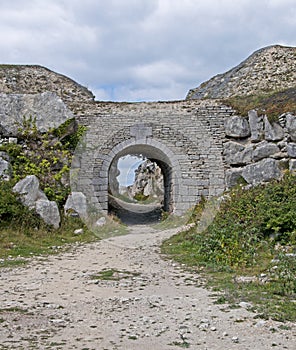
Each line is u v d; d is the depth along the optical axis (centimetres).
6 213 999
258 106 1395
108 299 493
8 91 1622
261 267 661
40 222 1033
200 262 721
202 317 414
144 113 1357
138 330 377
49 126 1299
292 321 398
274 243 752
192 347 332
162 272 660
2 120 1284
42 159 1266
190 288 550
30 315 426
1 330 376
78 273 659
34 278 621
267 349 326
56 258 797
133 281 596
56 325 392
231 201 995
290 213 786
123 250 860
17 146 1248
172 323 397
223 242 761
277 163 1245
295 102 1344
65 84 1797
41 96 1327
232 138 1363
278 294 506
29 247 888
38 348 330
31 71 1820
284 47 2067
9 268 699
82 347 332
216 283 574
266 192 938
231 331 370
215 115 1380
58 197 1174
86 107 1427
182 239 905
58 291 538
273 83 1819
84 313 434
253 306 451
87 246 920
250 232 780
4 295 515
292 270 591
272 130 1307
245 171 1264
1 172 1135
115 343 342
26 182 1080
